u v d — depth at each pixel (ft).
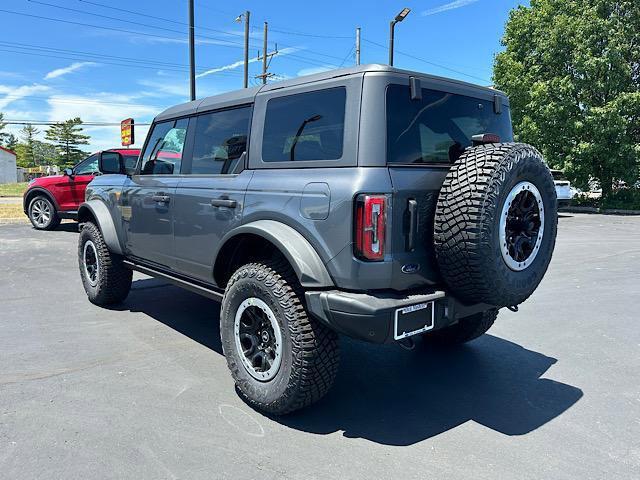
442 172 9.96
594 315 17.87
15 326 15.76
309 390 9.64
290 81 10.84
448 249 9.18
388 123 9.32
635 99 59.98
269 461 8.61
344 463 8.61
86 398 10.82
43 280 22.38
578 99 64.54
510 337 15.60
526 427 10.02
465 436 9.64
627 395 11.55
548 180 9.97
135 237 15.49
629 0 63.16
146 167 15.20
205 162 12.81
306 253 9.47
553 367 13.20
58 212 39.11
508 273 9.41
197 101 13.62
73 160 289.94
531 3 70.44
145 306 18.31
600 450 9.16
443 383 12.17
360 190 8.86
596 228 44.32
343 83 9.63
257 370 10.40
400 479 8.17
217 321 16.56
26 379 11.77
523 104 68.28
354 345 14.88
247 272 10.37
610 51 60.54
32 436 9.23
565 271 25.31
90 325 15.97
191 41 56.13
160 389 11.36
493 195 8.86
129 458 8.59
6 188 123.65
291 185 10.01
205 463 8.49
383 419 10.29
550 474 8.36
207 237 12.18
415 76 10.01
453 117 10.78
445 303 9.76
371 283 8.95
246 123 11.68
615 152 62.54
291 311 9.57
